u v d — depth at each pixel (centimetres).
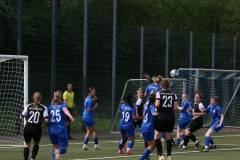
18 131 3816
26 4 4206
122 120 2995
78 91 4466
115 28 4619
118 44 4681
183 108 3441
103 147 3403
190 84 4950
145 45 4828
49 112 2423
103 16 4588
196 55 5203
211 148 3397
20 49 4066
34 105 2453
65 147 2411
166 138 2575
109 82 4634
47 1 4403
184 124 3444
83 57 4466
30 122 2455
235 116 5522
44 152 3070
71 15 4438
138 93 3469
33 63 4197
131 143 3002
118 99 4688
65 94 3984
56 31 4331
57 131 2394
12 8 4059
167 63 4950
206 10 8106
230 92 5406
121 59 4694
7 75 3916
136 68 4772
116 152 3102
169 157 2566
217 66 5372
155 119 2541
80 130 4506
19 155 2922
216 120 3222
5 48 4016
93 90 3197
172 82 4841
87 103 3175
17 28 4050
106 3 4609
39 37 4238
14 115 3881
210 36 5325
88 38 4509
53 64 4294
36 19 4234
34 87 4194
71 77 4428
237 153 3102
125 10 6028
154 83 3112
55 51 4303
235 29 8331
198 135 4478
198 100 3294
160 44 4919
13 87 3981
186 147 3366
